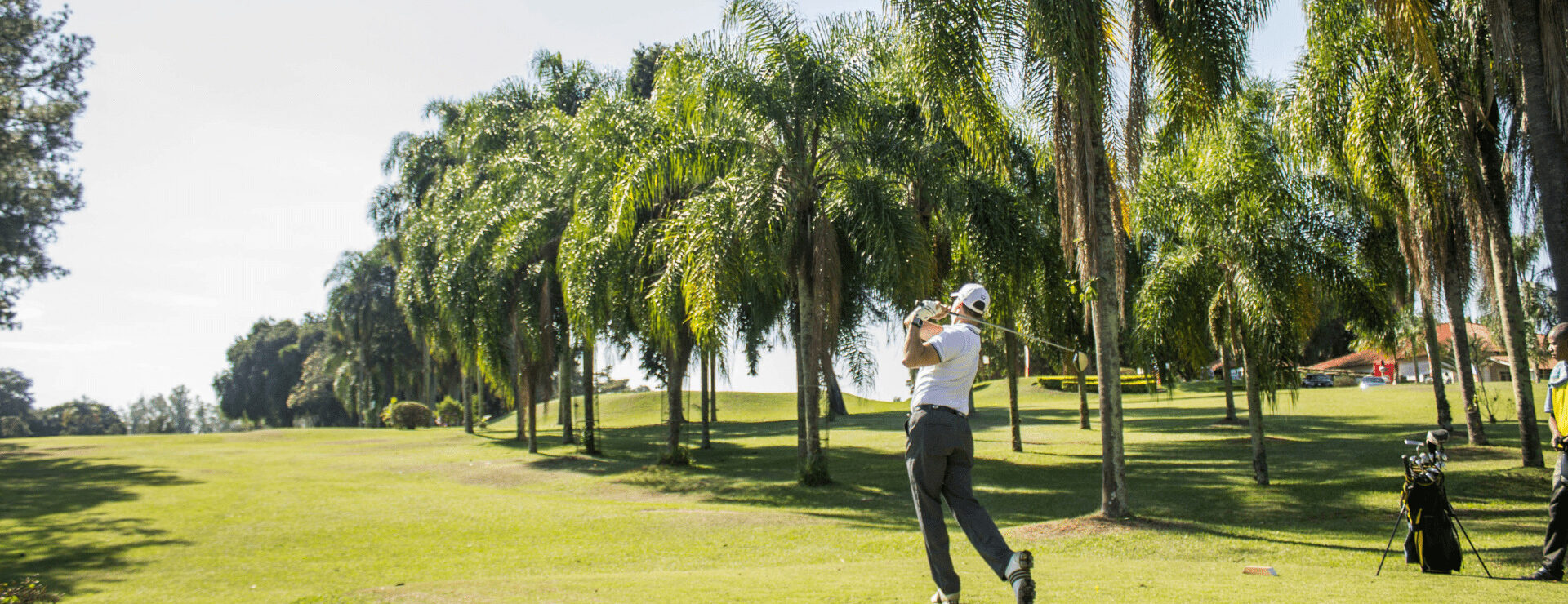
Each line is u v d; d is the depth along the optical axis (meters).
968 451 4.48
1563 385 6.99
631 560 10.84
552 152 27.42
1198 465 20.56
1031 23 11.91
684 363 24.72
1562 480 6.98
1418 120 13.93
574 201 22.38
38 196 29.81
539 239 25.91
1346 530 11.77
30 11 28.73
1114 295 12.77
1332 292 17.02
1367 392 41.81
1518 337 16.28
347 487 20.23
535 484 21.77
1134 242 18.03
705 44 18.69
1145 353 17.91
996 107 12.88
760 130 18.73
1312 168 16.80
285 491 19.39
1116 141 12.77
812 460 19.36
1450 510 8.10
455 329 29.69
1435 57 11.61
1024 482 18.53
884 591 6.14
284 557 11.40
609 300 22.91
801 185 18.22
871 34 19.09
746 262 17.92
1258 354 16.12
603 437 35.38
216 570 10.46
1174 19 12.59
